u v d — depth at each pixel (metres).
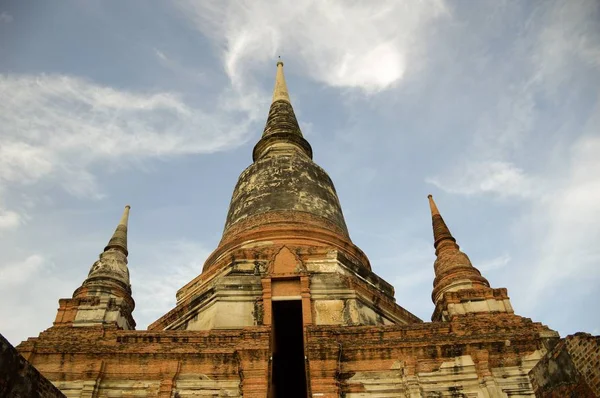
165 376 13.78
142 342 14.59
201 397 13.53
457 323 14.97
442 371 13.85
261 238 19.67
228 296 16.80
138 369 13.98
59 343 14.49
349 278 17.23
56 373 13.84
